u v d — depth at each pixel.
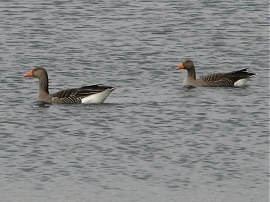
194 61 45.78
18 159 29.75
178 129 33.38
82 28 52.31
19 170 28.70
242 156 30.19
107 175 28.30
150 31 51.81
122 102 37.44
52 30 51.69
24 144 31.39
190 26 53.16
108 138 32.16
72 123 34.12
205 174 28.44
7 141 31.73
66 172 28.56
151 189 27.17
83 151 30.62
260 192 26.97
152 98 38.16
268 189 27.20
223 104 37.28
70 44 48.44
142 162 29.53
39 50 46.97
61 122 34.31
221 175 28.36
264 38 50.53
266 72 43.78
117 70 43.19
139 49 47.56
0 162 29.44
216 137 32.38
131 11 57.06
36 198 26.47
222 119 34.78
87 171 28.66
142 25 53.25
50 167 28.98
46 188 27.23
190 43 49.19
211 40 49.94
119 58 45.56
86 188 27.23
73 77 41.97
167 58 45.84
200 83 40.94
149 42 49.22
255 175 28.34
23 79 41.38
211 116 35.25
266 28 52.91
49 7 57.66
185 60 41.31
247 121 34.53
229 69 44.59
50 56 45.78
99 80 41.38
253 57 46.62
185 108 36.47
